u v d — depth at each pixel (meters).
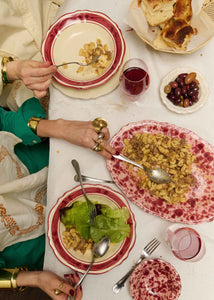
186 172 0.89
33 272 0.97
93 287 0.84
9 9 1.08
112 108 0.98
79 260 0.84
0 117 1.10
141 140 0.92
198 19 0.97
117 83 0.99
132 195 0.88
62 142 0.97
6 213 0.97
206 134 0.94
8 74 1.04
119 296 0.83
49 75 0.99
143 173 0.91
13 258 1.08
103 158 0.94
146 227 0.87
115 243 0.85
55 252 0.84
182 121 0.95
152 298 0.80
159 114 0.97
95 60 1.02
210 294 0.82
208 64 0.99
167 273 0.81
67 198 0.88
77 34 1.06
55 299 0.88
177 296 0.79
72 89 1.00
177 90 0.92
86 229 0.84
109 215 0.82
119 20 1.06
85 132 0.91
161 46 0.99
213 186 0.88
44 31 1.20
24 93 1.24
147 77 0.95
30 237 1.07
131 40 1.04
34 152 1.26
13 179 1.09
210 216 0.85
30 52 1.22
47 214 0.91
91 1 1.08
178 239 0.82
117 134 0.93
